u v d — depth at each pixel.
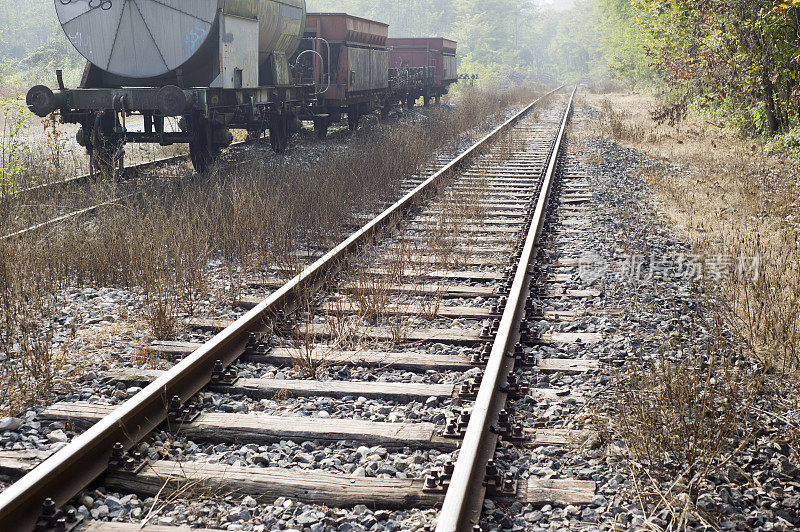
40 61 53.97
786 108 17.14
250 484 3.91
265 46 15.31
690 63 20.23
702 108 23.05
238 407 4.86
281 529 3.60
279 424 4.55
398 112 27.92
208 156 13.19
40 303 6.66
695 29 19.47
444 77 36.19
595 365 5.58
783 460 4.26
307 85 17.97
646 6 21.52
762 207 11.30
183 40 12.41
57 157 12.98
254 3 13.74
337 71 19.52
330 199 10.89
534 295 7.34
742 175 13.75
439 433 4.46
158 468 4.04
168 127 21.69
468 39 99.12
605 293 7.40
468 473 3.64
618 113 29.94
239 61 13.33
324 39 18.61
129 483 3.91
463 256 8.70
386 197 12.53
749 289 7.09
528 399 5.00
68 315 6.73
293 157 15.59
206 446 4.46
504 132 22.97
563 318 6.71
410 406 4.95
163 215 9.08
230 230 9.15
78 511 3.63
